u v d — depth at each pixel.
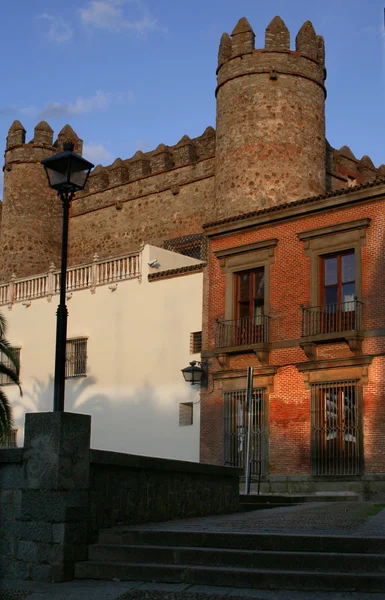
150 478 15.49
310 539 12.33
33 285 37.56
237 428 29.17
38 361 36.41
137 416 32.25
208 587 11.74
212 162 39.38
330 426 26.98
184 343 31.45
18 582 12.97
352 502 22.77
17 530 13.43
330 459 26.75
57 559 12.88
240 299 30.34
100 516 13.91
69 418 13.41
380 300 26.48
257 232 30.05
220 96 36.00
